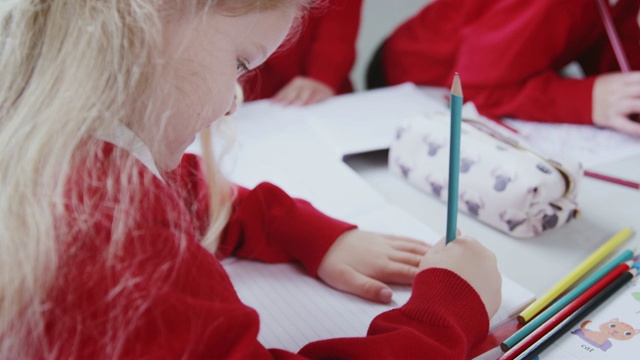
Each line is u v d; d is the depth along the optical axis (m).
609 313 0.47
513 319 0.50
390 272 0.54
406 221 0.64
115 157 0.36
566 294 0.51
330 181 0.71
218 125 0.63
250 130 0.84
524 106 0.84
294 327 0.50
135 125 0.38
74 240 0.34
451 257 0.48
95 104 0.35
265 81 1.08
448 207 0.49
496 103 0.87
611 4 0.93
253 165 0.75
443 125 0.70
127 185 0.36
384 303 0.52
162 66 0.37
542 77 0.85
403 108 0.89
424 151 0.70
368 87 1.26
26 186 0.35
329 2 1.04
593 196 0.67
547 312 0.48
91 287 0.34
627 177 0.70
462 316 0.45
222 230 0.60
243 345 0.35
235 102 0.50
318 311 0.52
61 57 0.35
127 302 0.33
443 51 1.03
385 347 0.42
